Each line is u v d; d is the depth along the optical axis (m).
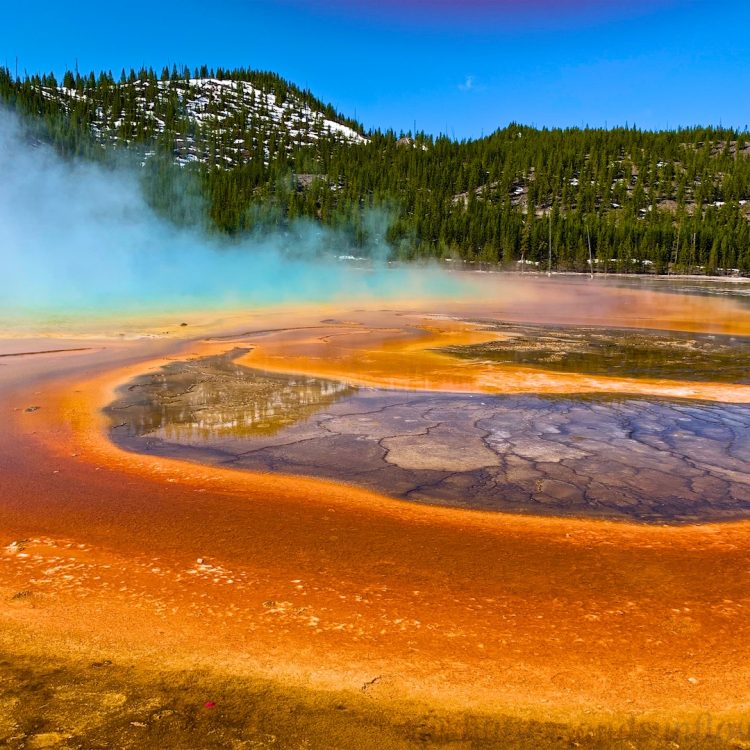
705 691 3.12
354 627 3.68
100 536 5.00
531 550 4.84
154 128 111.69
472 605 3.96
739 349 16.44
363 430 8.35
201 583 4.20
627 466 6.96
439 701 3.02
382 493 6.12
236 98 137.50
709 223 73.94
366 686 3.12
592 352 15.75
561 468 6.88
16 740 2.71
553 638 3.59
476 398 10.26
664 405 9.83
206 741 2.72
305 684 3.13
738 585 4.27
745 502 5.94
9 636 3.53
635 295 37.62
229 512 5.56
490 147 116.81
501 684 3.16
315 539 4.99
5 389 10.80
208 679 3.16
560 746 2.73
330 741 2.73
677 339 18.39
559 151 111.31
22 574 4.30
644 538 5.10
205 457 7.20
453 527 5.29
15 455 7.18
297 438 7.98
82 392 10.60
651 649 3.48
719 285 49.41
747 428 8.51
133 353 14.98
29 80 111.69
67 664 3.27
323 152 113.12
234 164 104.56
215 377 11.97
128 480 6.39
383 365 13.43
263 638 3.54
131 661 3.31
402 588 4.18
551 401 10.06
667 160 109.81
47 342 16.59
